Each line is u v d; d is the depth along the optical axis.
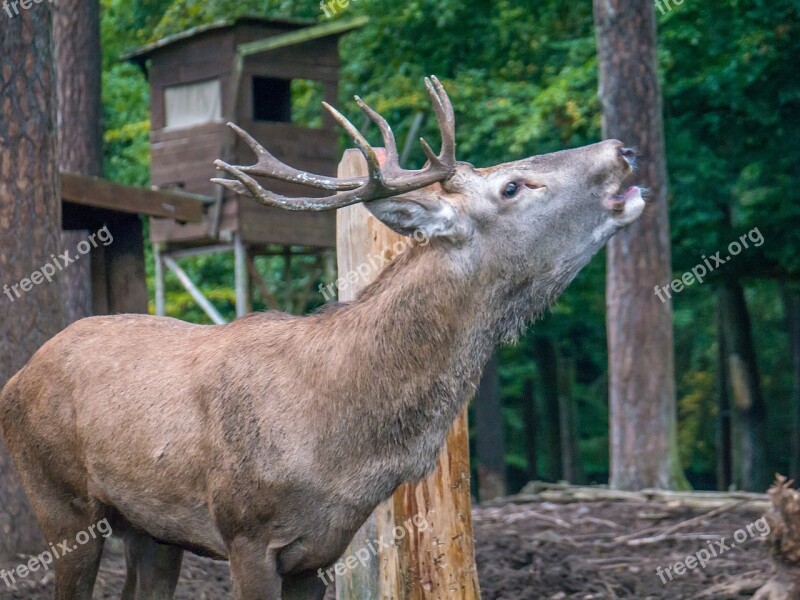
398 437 5.03
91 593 5.83
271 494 5.02
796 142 18.31
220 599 7.27
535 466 26.97
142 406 5.38
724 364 24.23
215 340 5.45
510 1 19.77
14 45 7.38
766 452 21.95
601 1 13.70
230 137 14.05
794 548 6.94
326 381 5.05
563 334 26.31
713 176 18.20
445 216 4.98
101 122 12.90
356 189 4.88
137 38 22.27
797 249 18.56
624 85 13.60
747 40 17.30
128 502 5.45
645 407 13.49
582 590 7.90
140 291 9.11
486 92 19.42
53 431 5.69
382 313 5.07
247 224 14.10
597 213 5.18
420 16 18.98
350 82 20.70
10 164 7.38
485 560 8.63
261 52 14.19
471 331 5.10
